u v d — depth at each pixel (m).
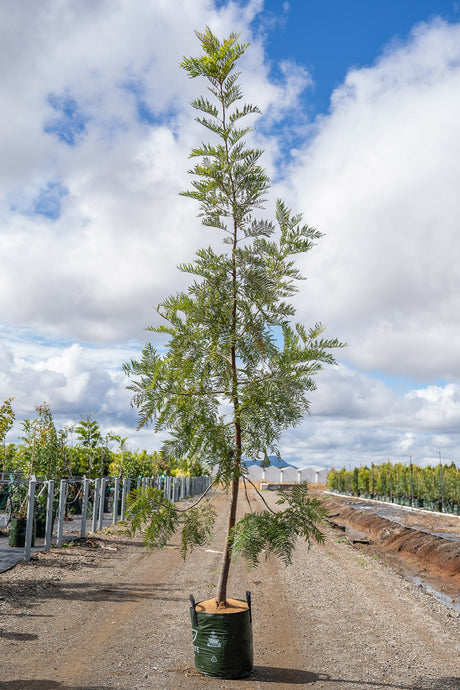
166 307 5.74
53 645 6.59
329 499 41.16
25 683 5.40
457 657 6.77
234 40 5.45
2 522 17.11
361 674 6.00
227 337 5.77
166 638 7.03
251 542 5.25
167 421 5.72
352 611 8.92
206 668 5.72
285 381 5.47
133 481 23.59
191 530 5.98
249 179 5.59
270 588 10.35
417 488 31.06
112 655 6.33
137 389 5.66
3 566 10.93
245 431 5.80
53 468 16.66
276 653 6.61
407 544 17.48
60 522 13.73
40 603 8.47
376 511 27.66
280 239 5.70
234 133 5.54
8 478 18.12
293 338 5.96
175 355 5.70
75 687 5.36
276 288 5.75
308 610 8.84
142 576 10.96
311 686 5.57
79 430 20.75
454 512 26.95
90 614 8.02
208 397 5.92
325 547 16.69
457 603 10.76
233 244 5.77
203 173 5.63
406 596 10.42
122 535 16.20
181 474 35.94
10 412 14.38
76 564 11.74
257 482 59.34
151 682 5.53
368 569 13.27
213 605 6.07
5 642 6.60
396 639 7.42
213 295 5.72
